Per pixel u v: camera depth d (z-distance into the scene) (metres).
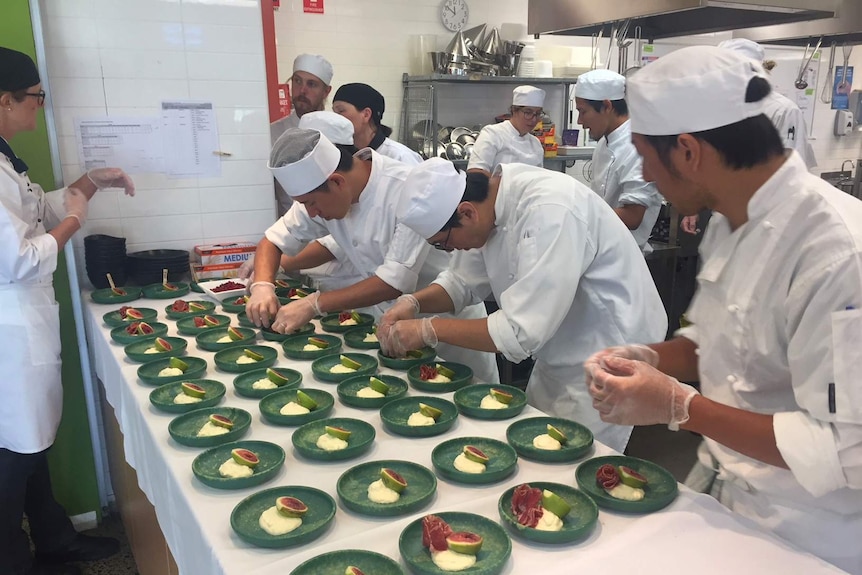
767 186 1.03
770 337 1.07
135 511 2.16
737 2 1.87
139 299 2.55
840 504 1.08
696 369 1.33
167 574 1.70
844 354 0.92
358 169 2.09
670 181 1.09
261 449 1.34
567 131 4.84
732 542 1.03
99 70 2.58
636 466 1.24
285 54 4.12
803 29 3.22
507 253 1.72
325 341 1.97
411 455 1.33
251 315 2.06
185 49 2.70
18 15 2.34
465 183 1.66
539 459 1.30
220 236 2.91
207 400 1.55
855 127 5.36
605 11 2.19
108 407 2.51
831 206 0.98
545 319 1.54
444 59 4.26
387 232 2.13
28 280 2.10
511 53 4.46
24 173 2.21
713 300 1.19
